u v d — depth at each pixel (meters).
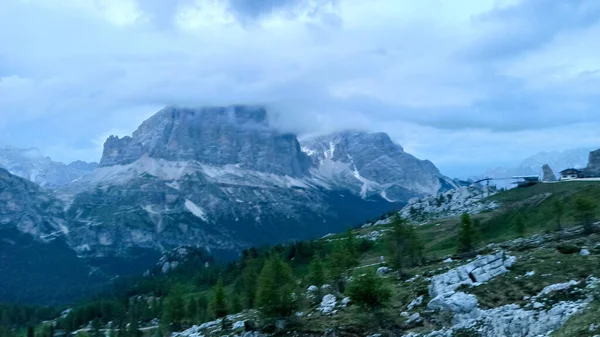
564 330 56.34
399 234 131.12
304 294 121.44
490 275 82.06
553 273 76.56
